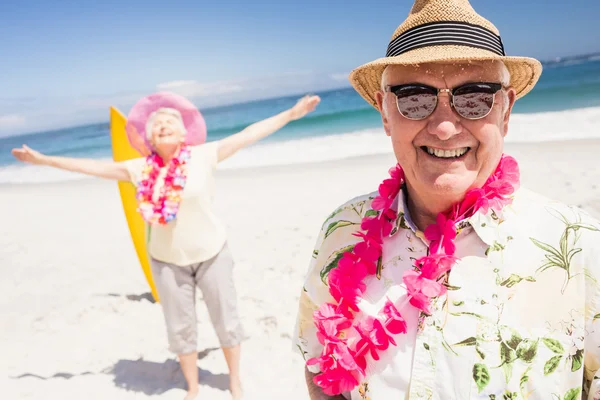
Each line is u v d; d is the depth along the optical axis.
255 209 8.27
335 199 8.38
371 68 1.51
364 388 1.34
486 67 1.21
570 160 9.01
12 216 9.70
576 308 1.11
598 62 37.84
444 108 1.21
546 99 21.03
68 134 41.06
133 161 3.20
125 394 3.54
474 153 1.24
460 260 1.25
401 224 1.40
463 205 1.29
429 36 1.24
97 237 7.70
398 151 1.31
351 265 1.42
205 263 3.19
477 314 1.19
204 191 3.08
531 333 1.14
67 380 3.75
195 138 3.26
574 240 1.15
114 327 4.58
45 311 4.99
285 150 15.39
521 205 1.26
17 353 4.21
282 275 5.26
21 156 3.02
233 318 3.33
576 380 1.11
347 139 16.31
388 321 1.28
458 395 1.17
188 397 3.39
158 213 2.97
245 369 3.72
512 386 1.13
